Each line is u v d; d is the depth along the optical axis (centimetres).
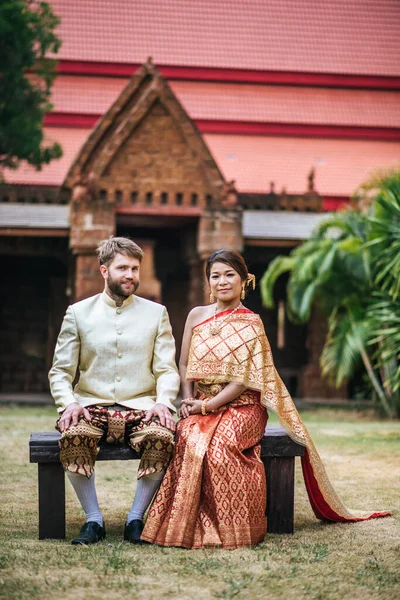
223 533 461
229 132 3369
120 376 498
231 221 1762
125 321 506
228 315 513
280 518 505
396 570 415
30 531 507
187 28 3647
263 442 505
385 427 1229
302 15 3800
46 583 387
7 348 2212
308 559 435
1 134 2141
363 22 3819
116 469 759
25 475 718
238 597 371
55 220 1827
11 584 384
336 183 3197
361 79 3578
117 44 3503
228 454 472
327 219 1575
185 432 485
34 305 2222
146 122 1739
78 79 3388
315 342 1984
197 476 466
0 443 938
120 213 1739
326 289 1559
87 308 511
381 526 523
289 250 2034
